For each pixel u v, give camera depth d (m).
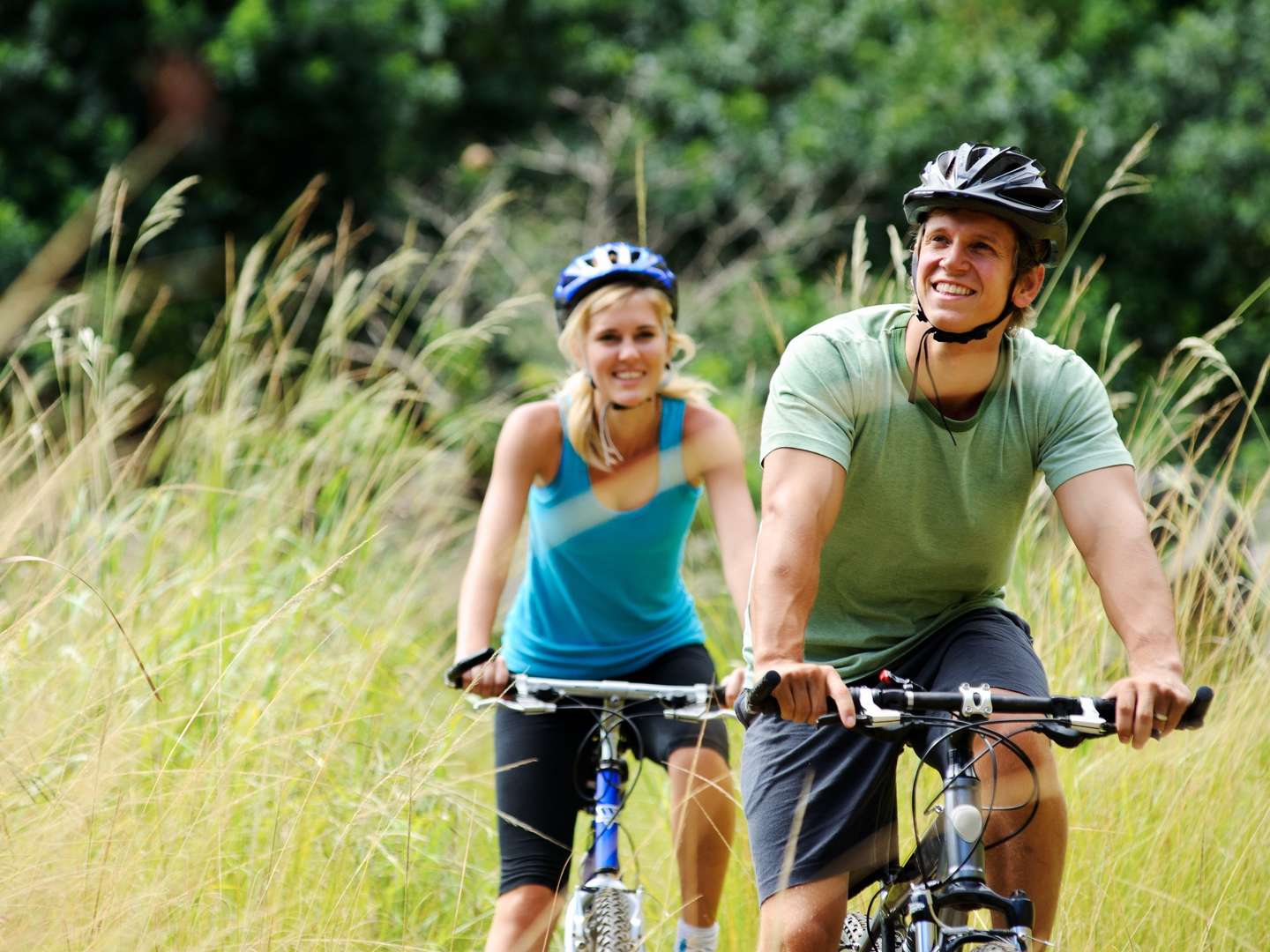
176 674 11.57
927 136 36.91
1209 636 12.45
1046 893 7.54
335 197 36.34
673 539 10.61
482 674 9.67
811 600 7.65
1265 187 35.28
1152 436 13.50
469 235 34.81
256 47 33.69
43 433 13.66
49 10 32.53
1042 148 36.91
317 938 9.17
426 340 31.19
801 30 40.78
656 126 40.41
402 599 14.05
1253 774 11.14
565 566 10.57
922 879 7.45
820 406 8.00
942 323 7.75
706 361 31.52
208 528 13.98
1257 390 12.91
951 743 7.07
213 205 33.47
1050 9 40.34
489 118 40.69
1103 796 10.94
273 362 16.62
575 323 10.32
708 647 13.91
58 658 11.30
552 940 10.57
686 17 42.31
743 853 10.97
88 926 8.06
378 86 35.59
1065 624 12.23
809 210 37.78
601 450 10.41
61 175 32.28
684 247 39.50
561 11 40.66
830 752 8.18
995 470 8.23
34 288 7.39
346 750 11.97
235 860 10.05
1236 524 12.74
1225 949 10.05
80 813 8.56
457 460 16.59
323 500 15.41
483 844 12.38
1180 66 37.06
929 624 8.62
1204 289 36.25
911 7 40.84
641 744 10.45
